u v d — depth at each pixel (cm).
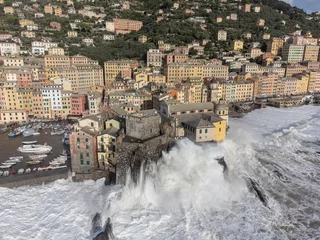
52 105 16450
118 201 7631
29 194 8219
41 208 7600
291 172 9844
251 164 10231
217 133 10931
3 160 10206
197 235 6550
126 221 7006
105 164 9181
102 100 18138
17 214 7331
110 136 9012
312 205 7856
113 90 18462
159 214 7294
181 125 11056
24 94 15912
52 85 16462
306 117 18338
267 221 7119
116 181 8469
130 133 9150
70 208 7606
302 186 8875
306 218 7281
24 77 17312
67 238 6538
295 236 6612
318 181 9238
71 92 16938
